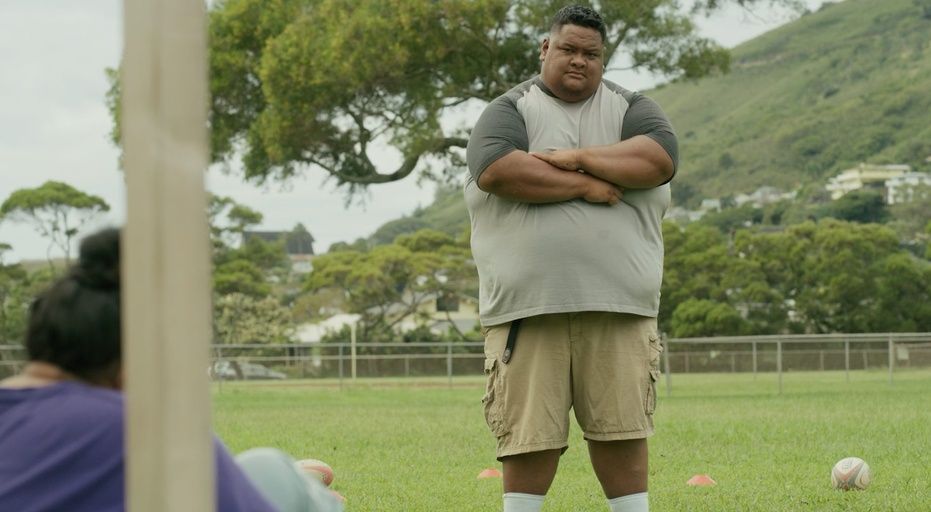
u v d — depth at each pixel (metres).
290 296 57.72
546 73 4.62
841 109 129.75
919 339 23.61
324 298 50.66
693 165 134.00
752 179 126.12
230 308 47.75
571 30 4.55
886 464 8.46
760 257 46.47
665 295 46.97
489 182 4.45
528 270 4.44
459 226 136.50
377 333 48.94
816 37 179.62
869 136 123.31
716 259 46.50
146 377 1.59
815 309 45.50
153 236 1.58
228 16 26.61
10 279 41.28
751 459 9.02
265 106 27.22
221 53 26.66
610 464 4.57
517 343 4.51
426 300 54.72
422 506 6.60
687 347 23.81
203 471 1.61
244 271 48.72
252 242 51.12
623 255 4.45
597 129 4.57
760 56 183.38
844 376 23.67
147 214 1.59
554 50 4.58
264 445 10.90
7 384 2.27
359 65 23.19
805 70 163.00
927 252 54.91
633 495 4.57
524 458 4.57
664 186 4.62
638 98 4.68
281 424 14.06
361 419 14.98
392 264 48.97
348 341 48.44
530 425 4.48
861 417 13.66
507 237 4.51
